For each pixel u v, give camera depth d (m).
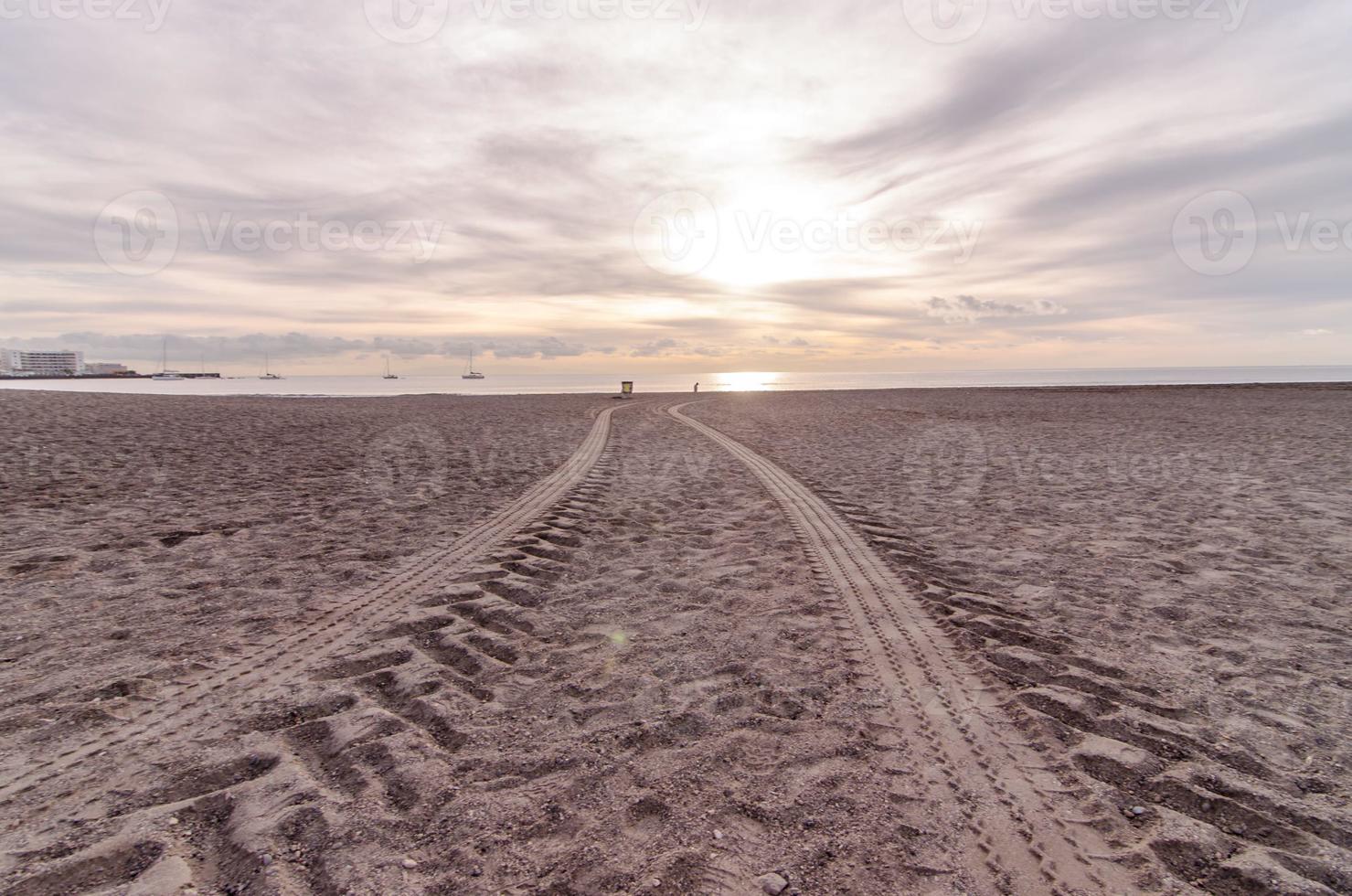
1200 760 3.27
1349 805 2.93
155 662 4.06
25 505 7.86
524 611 5.16
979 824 2.75
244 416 20.05
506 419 22.98
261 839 2.53
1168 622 5.10
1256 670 4.28
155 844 2.50
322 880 2.34
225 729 3.35
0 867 2.35
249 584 5.54
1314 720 3.66
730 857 2.53
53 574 5.58
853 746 3.33
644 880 2.39
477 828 2.65
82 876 2.32
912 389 49.88
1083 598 5.62
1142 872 2.50
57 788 2.83
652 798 2.87
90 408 19.81
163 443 13.32
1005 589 5.86
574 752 3.23
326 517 7.94
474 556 6.55
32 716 3.40
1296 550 7.04
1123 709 3.76
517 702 3.73
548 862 2.47
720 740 3.36
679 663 4.29
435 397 39.81
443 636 4.61
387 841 2.55
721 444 16.59
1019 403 31.11
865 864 2.50
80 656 4.12
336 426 18.53
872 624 4.99
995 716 3.66
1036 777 3.10
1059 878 2.46
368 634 4.62
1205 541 7.42
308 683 3.87
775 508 9.12
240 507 8.31
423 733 3.36
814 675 4.14
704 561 6.61
